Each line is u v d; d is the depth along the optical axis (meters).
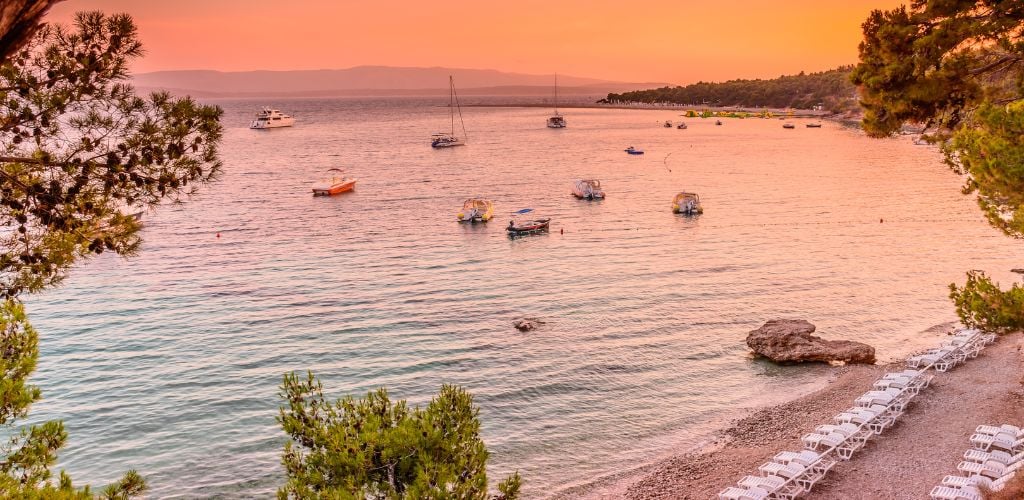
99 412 31.11
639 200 89.69
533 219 76.31
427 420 12.96
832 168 117.69
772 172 114.25
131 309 45.53
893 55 16.52
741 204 85.12
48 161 9.91
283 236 69.12
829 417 29.16
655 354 37.47
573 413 30.95
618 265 56.78
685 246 63.50
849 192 92.00
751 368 35.59
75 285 51.12
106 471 26.59
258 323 42.84
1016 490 18.92
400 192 97.81
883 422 26.66
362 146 170.50
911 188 94.19
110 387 33.66
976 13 16.19
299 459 12.98
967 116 16.62
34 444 11.11
